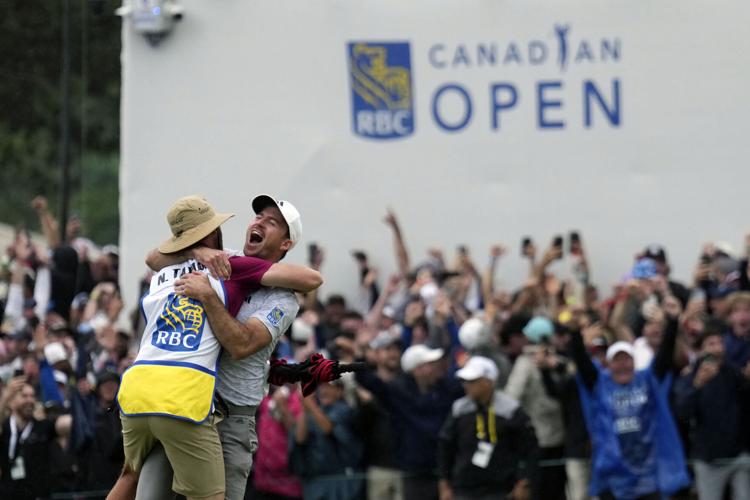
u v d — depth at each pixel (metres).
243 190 49.09
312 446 39.47
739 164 48.38
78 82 103.44
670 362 39.38
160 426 22.91
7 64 103.25
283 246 24.55
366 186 49.03
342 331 42.62
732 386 39.03
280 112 49.09
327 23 49.06
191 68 49.09
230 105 49.16
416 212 48.88
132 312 48.06
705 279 46.03
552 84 48.75
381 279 48.81
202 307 23.38
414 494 39.16
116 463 39.53
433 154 48.94
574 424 39.47
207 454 23.17
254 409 24.55
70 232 59.50
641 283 43.59
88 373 41.44
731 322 40.12
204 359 23.19
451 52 48.91
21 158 101.62
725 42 48.44
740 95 48.38
